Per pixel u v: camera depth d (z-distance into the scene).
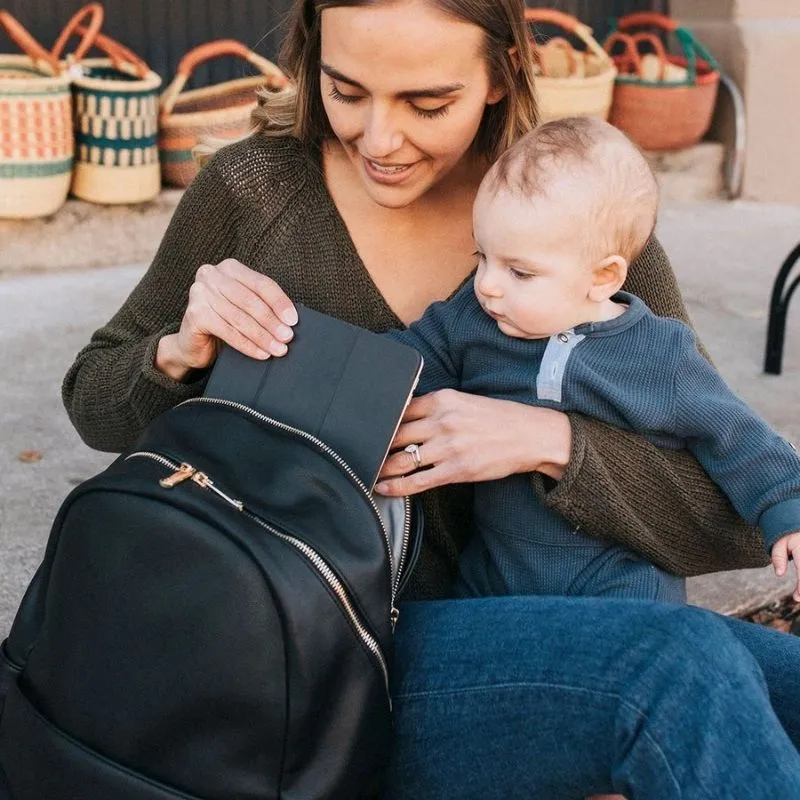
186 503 1.30
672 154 6.30
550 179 1.58
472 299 1.72
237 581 1.27
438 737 1.47
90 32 4.66
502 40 1.56
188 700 1.29
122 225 4.93
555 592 1.65
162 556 1.30
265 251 1.74
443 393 1.59
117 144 4.71
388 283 1.77
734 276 5.18
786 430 3.63
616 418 1.64
